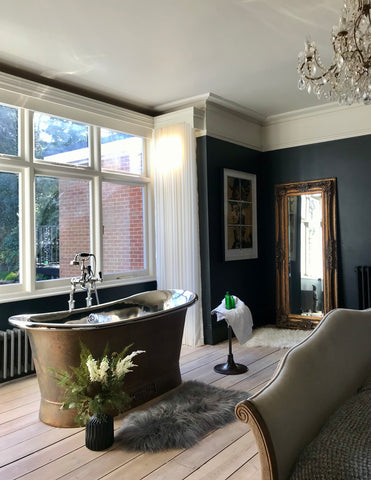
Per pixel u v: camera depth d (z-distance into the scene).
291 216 5.15
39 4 2.61
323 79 2.75
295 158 5.15
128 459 2.26
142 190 4.87
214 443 2.42
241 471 2.13
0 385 3.42
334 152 4.84
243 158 5.12
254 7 2.70
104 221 4.41
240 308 3.71
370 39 2.45
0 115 3.58
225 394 3.04
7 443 2.46
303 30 3.02
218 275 4.69
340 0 2.64
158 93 4.29
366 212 4.60
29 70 3.64
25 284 3.71
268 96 4.43
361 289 4.54
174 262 4.61
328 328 1.85
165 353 3.22
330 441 1.33
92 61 3.49
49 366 2.70
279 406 1.32
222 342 4.68
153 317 2.98
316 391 1.54
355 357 1.91
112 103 4.46
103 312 3.45
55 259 3.97
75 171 4.11
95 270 3.93
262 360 3.97
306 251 5.02
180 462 2.22
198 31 3.01
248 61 3.54
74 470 2.16
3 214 3.61
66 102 3.85
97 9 2.68
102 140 4.41
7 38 3.06
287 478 1.25
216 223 4.70
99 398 2.32
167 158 4.66
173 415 2.70
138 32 3.00
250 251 5.19
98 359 2.74
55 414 2.69
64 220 4.06
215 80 3.96
